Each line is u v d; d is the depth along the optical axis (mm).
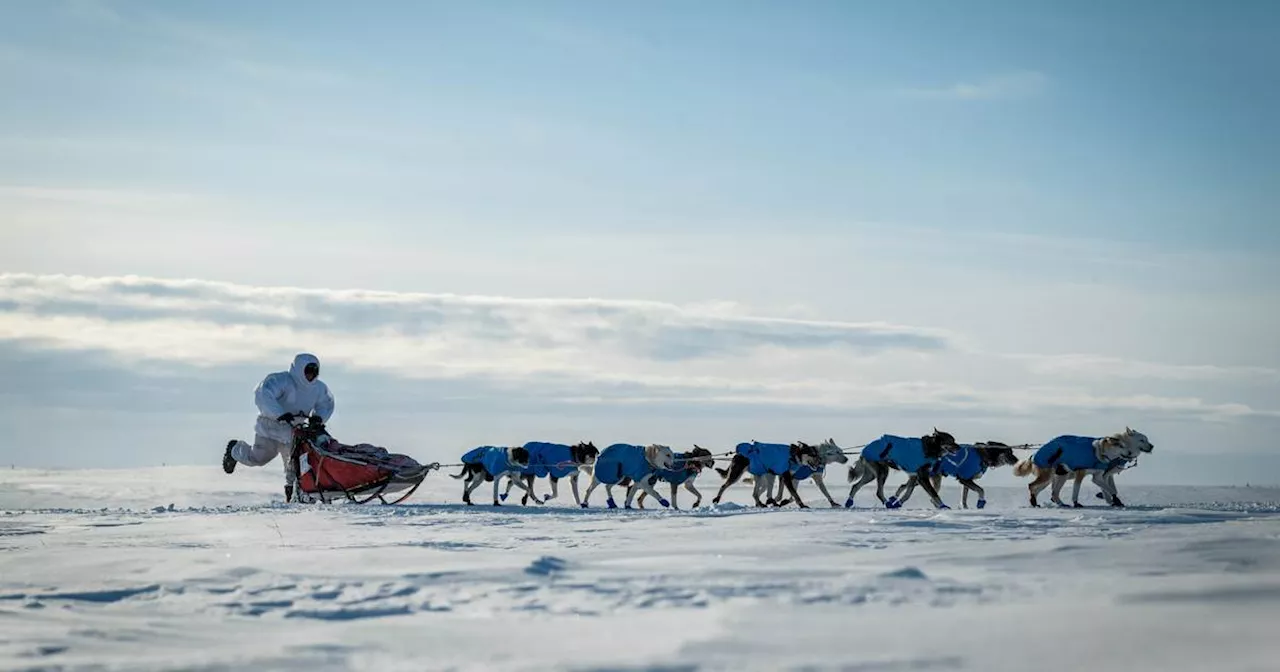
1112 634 5812
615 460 22484
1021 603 7012
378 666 5781
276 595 8336
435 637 6551
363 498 22922
